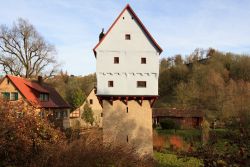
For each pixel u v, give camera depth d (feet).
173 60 379.96
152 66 100.22
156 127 168.55
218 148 25.96
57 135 51.65
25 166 44.86
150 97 99.30
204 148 26.02
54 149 46.16
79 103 204.95
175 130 153.48
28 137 46.83
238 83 215.51
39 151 47.52
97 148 47.93
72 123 184.55
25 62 142.72
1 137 43.57
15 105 48.98
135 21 101.55
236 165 24.70
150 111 99.76
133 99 100.01
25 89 132.16
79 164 43.29
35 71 146.10
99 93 99.14
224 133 26.17
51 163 44.06
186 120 178.09
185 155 28.25
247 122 25.75
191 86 233.14
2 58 138.00
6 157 45.65
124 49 100.78
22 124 46.19
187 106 213.25
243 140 24.45
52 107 141.90
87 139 51.67
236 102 153.58
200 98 218.79
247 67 270.87
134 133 98.78
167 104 250.16
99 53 100.53
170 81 302.45
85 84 308.19
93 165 44.73
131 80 100.07
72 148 46.29
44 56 149.07
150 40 101.09
